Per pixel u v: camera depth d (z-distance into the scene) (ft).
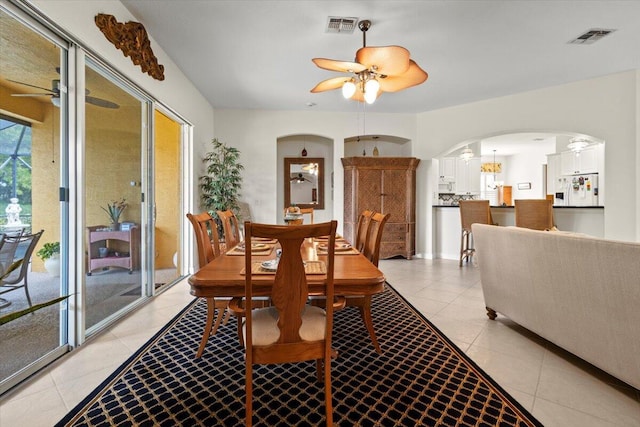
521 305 7.69
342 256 7.03
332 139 19.17
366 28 9.89
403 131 19.35
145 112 10.57
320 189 21.65
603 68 13.15
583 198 23.44
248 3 8.82
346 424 4.81
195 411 5.09
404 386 5.80
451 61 12.36
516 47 11.31
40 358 6.40
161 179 15.37
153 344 7.49
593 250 5.60
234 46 11.17
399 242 18.84
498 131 16.55
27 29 6.25
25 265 6.38
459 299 11.03
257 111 18.57
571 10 9.16
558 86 14.93
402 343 7.57
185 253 14.60
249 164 18.51
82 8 7.16
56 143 6.96
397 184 18.76
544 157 31.63
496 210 17.43
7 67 5.96
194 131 14.88
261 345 4.49
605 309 5.51
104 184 8.54
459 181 26.02
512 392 5.58
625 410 5.07
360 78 9.52
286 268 4.35
